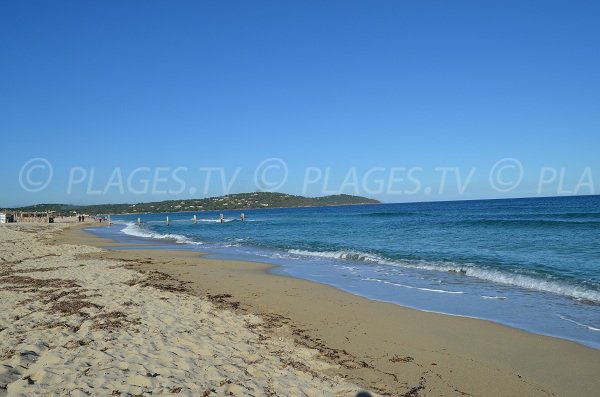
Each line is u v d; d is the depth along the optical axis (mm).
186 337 7402
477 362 7031
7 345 6391
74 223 74812
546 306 10578
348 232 37406
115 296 10516
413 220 51625
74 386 5035
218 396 5109
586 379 6324
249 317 9414
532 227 32562
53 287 11625
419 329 8844
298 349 7410
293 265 18469
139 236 39875
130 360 6027
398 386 6062
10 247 23375
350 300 11438
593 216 44375
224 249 26438
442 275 15266
